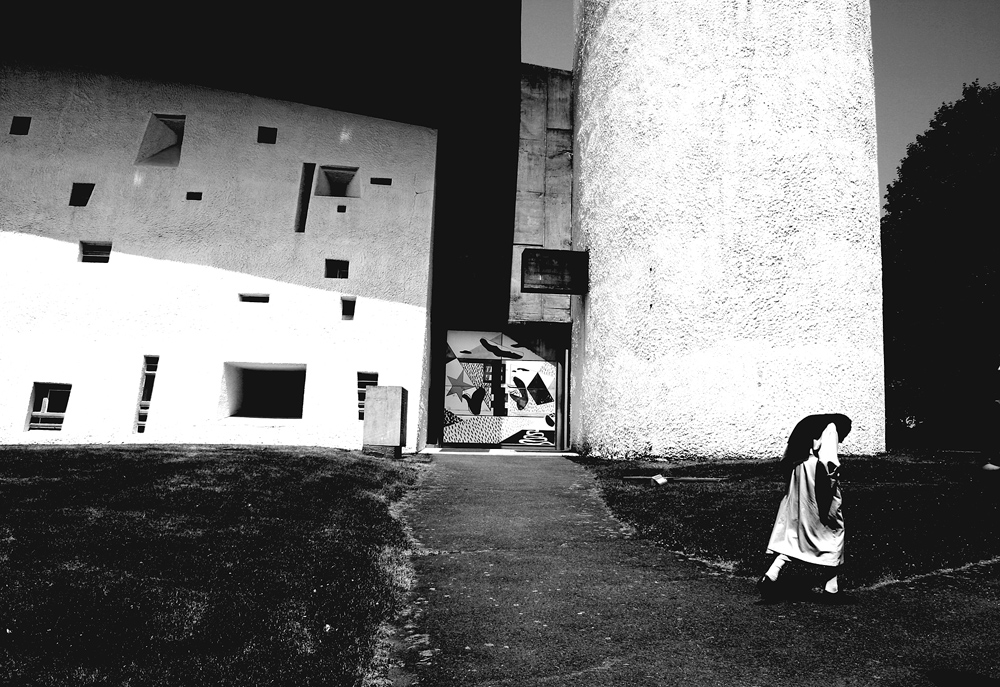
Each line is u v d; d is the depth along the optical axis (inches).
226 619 187.6
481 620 211.0
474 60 556.7
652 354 526.0
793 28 542.9
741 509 335.3
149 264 596.7
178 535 259.9
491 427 763.4
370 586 232.5
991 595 229.0
